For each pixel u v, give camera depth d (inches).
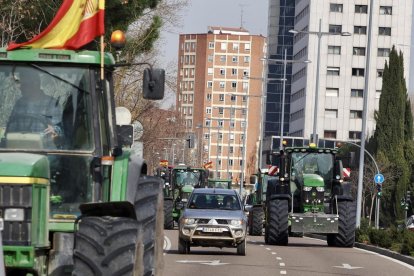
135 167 957.2
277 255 2279.8
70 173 912.3
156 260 1074.1
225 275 1694.1
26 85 924.6
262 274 1748.3
